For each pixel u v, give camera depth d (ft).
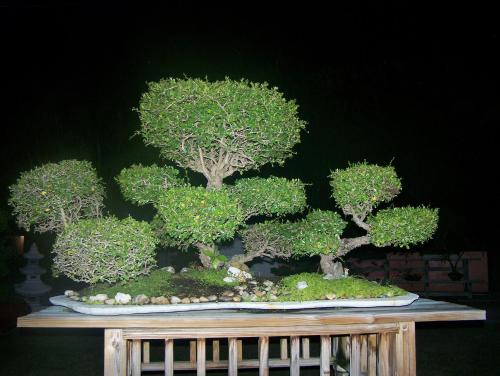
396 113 37.91
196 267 17.10
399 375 13.14
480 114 37.63
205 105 14.49
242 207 16.01
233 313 12.87
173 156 16.30
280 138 15.46
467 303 32.24
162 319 12.31
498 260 39.27
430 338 24.68
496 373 19.25
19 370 19.88
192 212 13.62
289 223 17.46
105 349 12.40
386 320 12.84
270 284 15.37
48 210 15.99
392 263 34.45
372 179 15.31
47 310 13.53
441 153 37.27
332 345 17.93
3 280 29.63
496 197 37.99
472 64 37.60
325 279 15.21
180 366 17.02
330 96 37.91
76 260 13.39
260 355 13.08
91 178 16.48
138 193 16.24
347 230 31.53
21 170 36.76
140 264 13.94
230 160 16.40
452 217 34.83
